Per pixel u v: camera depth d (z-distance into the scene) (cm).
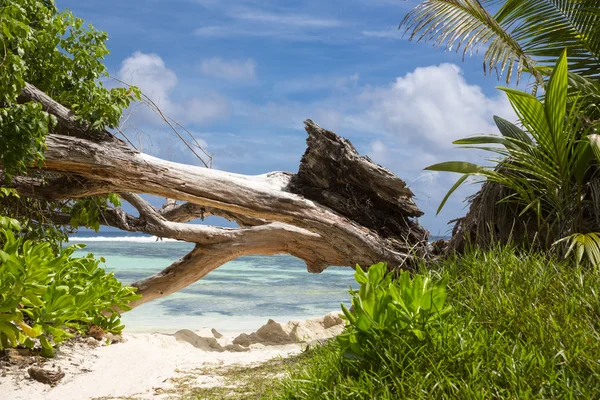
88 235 5403
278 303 1227
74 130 686
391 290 304
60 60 700
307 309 1141
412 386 247
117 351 517
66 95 711
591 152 491
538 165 522
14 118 563
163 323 943
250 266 2442
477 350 260
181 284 841
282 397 305
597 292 315
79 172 671
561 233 515
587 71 693
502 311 310
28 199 721
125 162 688
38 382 412
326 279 1852
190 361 504
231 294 1380
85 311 568
